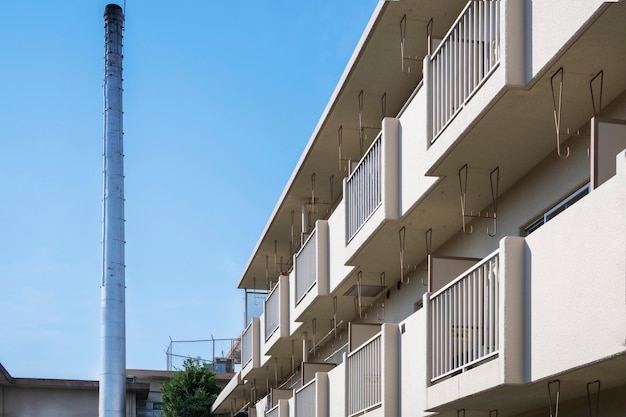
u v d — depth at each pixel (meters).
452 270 15.40
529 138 13.42
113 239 24.72
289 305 28.55
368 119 22.83
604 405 11.98
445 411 14.27
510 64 11.54
